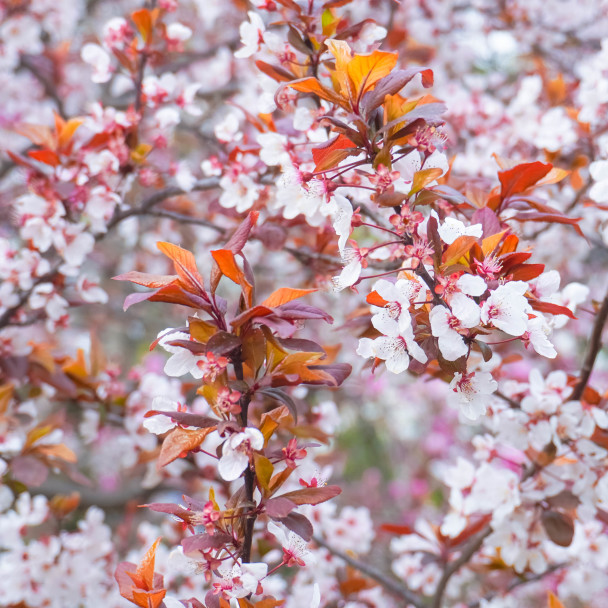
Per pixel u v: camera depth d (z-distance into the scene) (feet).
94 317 8.18
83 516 5.92
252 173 3.86
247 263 3.25
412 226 3.27
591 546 3.96
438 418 9.36
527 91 4.75
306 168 3.65
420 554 4.38
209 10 6.23
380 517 8.53
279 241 3.89
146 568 3.21
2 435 3.97
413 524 8.23
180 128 5.38
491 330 3.24
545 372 6.31
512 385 3.76
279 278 5.67
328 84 3.75
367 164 3.43
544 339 3.26
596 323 3.67
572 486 3.73
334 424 3.95
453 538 3.99
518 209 3.59
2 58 5.95
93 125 3.92
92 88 7.26
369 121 3.35
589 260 6.72
